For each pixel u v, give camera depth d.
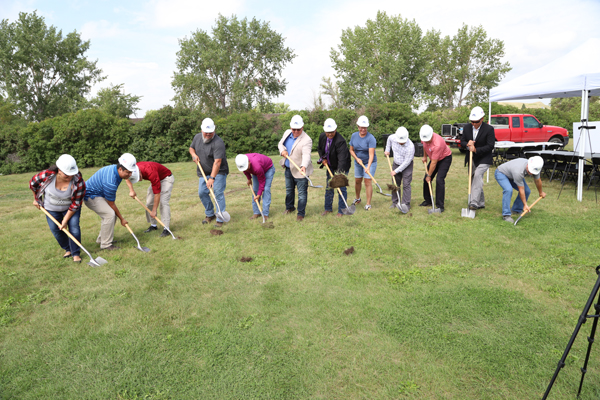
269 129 21.62
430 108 43.50
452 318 3.36
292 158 6.42
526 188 6.66
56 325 3.43
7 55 33.34
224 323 3.38
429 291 3.85
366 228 5.99
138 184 12.05
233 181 11.88
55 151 18.31
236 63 37.66
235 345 3.07
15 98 33.69
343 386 2.62
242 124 21.02
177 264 4.75
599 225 5.79
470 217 6.43
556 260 4.52
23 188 12.02
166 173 5.96
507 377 2.64
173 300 3.82
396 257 4.85
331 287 4.01
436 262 4.65
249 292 3.96
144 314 3.57
